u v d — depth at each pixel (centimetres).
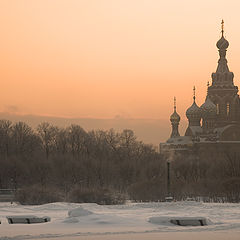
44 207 6569
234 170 10794
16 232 3519
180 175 14875
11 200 9012
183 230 3638
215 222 4184
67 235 3334
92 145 19238
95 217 4197
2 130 18012
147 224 4006
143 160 18038
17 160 14662
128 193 9650
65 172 14262
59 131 19600
